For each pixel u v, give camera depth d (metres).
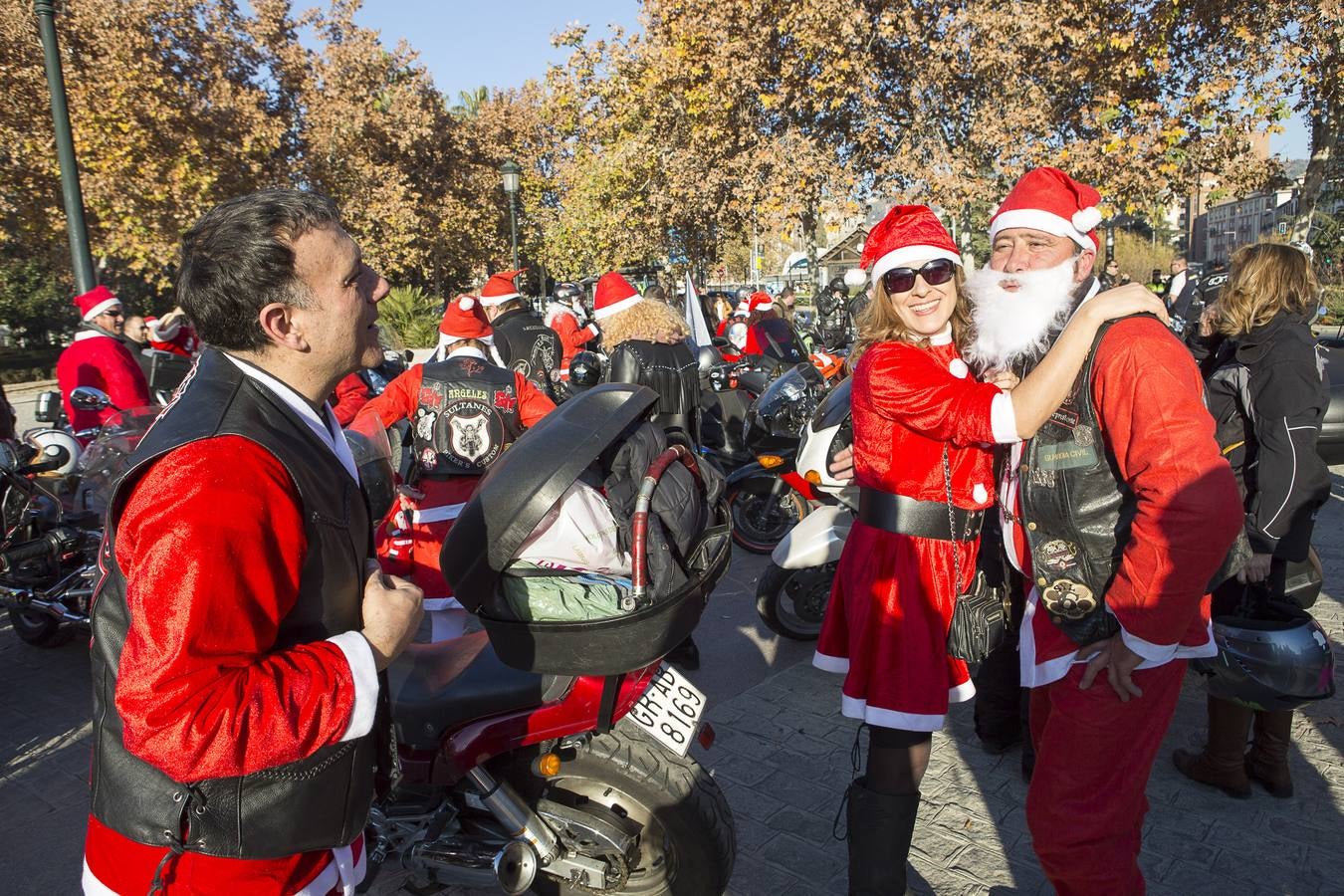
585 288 16.78
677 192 21.66
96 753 1.45
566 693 2.34
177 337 6.44
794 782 3.42
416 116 29.39
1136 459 1.85
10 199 19.89
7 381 19.78
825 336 11.23
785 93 17.89
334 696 1.36
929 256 2.21
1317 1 14.49
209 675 1.27
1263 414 2.99
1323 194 28.31
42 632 5.05
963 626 2.20
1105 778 2.02
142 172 19.28
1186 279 15.97
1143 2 15.91
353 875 1.63
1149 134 15.86
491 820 2.52
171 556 1.25
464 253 34.91
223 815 1.39
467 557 2.11
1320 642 2.93
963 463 2.25
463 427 3.65
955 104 17.31
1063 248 2.16
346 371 1.58
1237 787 3.17
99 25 18.69
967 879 2.82
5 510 4.58
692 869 2.36
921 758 2.31
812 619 4.70
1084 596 1.99
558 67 23.83
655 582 2.14
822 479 4.46
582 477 2.31
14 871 3.11
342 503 1.52
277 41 24.31
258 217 1.45
